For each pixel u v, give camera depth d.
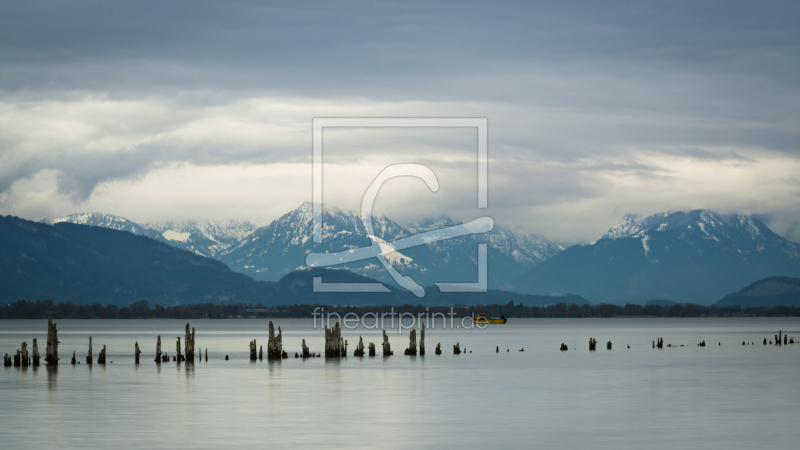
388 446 51.19
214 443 51.94
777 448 51.00
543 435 55.19
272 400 72.44
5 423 59.47
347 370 102.94
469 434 55.31
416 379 91.50
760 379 93.88
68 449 50.06
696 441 53.19
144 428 57.28
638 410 66.94
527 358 130.38
